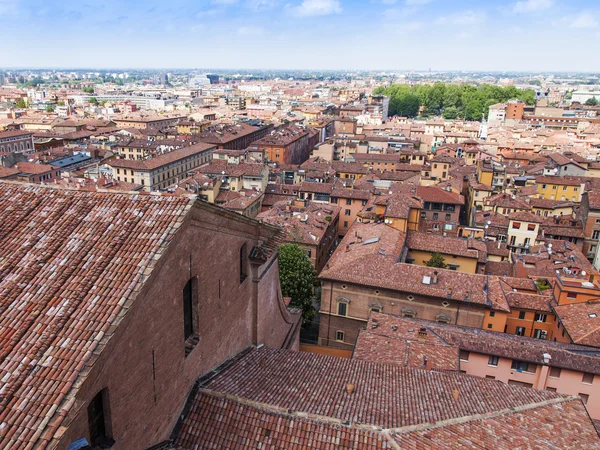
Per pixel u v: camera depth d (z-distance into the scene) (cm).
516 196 13538
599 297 6419
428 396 2952
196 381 2691
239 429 2453
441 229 10481
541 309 6606
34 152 18488
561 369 4984
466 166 17075
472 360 5197
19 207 2433
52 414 1596
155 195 2403
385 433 2386
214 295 2808
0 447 1524
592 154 19200
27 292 1984
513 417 2806
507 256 9444
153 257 2070
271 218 9944
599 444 2761
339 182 13975
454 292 6488
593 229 10794
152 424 2241
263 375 3002
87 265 2069
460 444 2448
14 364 1736
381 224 8694
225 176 13688
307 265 7406
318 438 2386
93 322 1848
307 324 7675
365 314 6856
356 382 3056
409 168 17238
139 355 2053
